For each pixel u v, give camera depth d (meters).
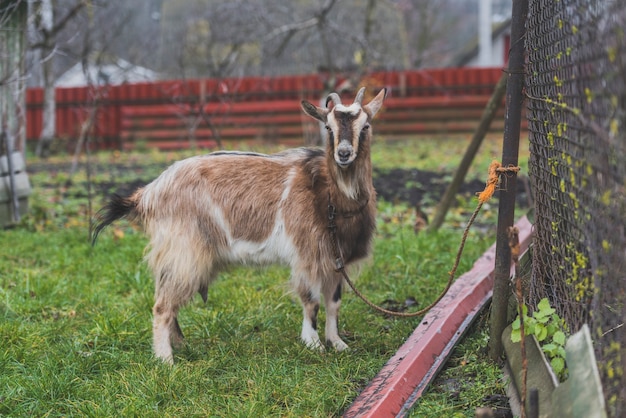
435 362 4.75
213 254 5.44
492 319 4.70
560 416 3.35
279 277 7.05
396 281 6.98
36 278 7.02
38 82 23.97
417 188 12.23
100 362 5.09
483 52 24.64
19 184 9.81
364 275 7.01
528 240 6.57
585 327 3.41
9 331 5.53
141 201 5.51
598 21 3.12
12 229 9.56
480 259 6.79
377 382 4.54
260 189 5.39
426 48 29.38
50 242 8.66
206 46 22.16
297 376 4.79
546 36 4.09
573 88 3.57
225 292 6.67
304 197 5.35
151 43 23.38
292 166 5.45
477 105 19.66
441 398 4.38
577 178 3.54
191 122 19.52
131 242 8.56
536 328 3.96
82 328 5.82
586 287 3.49
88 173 8.95
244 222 5.38
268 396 4.53
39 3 10.24
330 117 5.09
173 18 24.39
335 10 21.88
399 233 8.95
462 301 5.53
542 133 4.32
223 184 5.39
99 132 20.89
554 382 3.62
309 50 21.83
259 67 22.78
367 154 5.26
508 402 4.21
